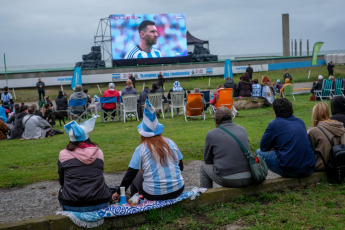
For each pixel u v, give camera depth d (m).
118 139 10.52
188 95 13.66
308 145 5.24
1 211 5.30
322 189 5.19
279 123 5.22
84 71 34.56
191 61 39.03
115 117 17.22
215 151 4.90
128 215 4.38
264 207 4.66
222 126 4.98
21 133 12.09
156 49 37.78
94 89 34.00
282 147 5.21
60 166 4.16
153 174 4.41
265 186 5.12
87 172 4.15
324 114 5.55
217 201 4.86
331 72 33.31
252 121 12.87
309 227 4.07
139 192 4.59
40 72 33.91
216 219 4.41
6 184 6.52
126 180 4.43
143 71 35.97
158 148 4.40
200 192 4.78
